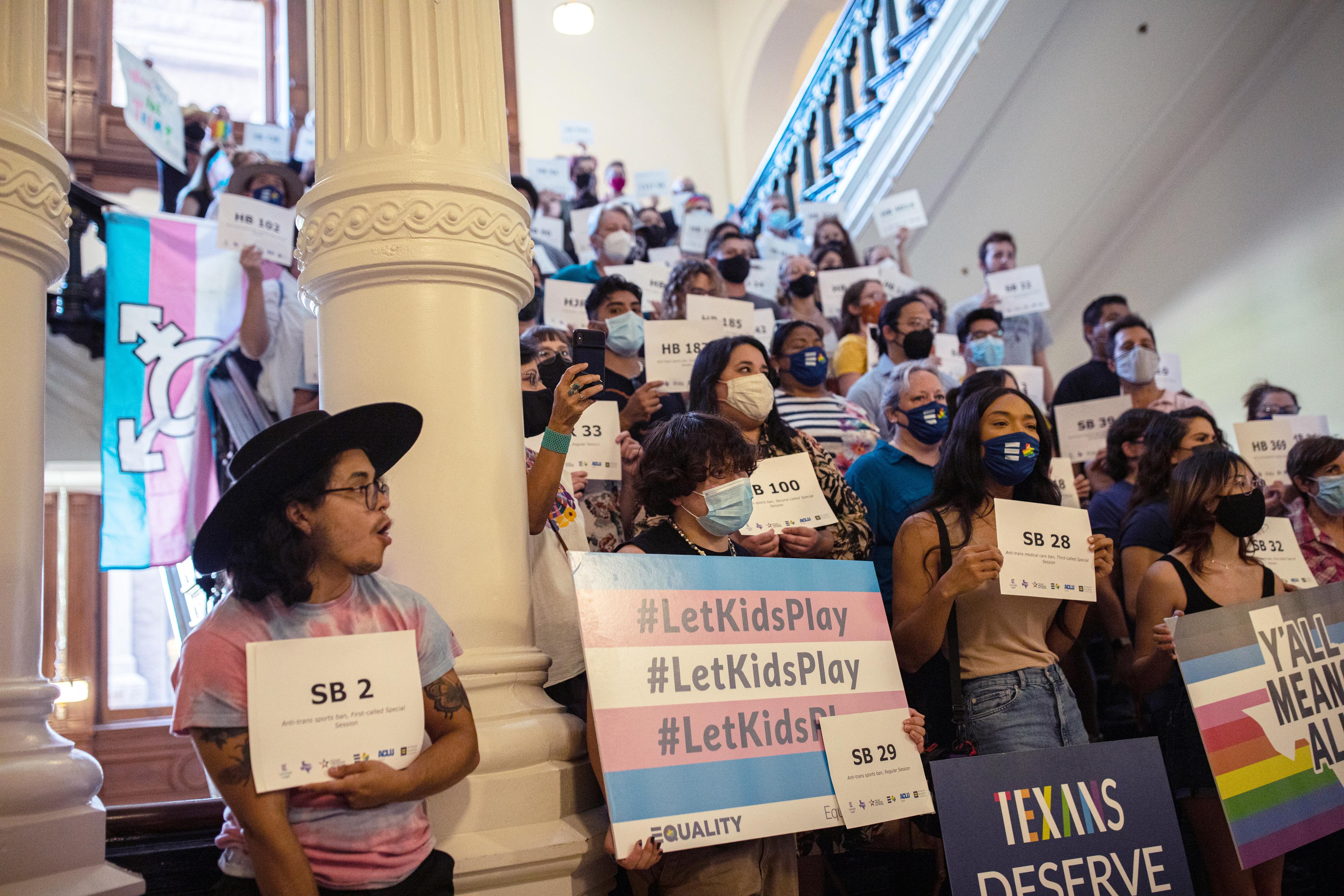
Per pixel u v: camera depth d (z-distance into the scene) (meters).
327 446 1.65
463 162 2.22
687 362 3.74
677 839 1.89
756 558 2.23
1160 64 6.11
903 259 5.98
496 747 1.99
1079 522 2.60
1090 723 3.38
